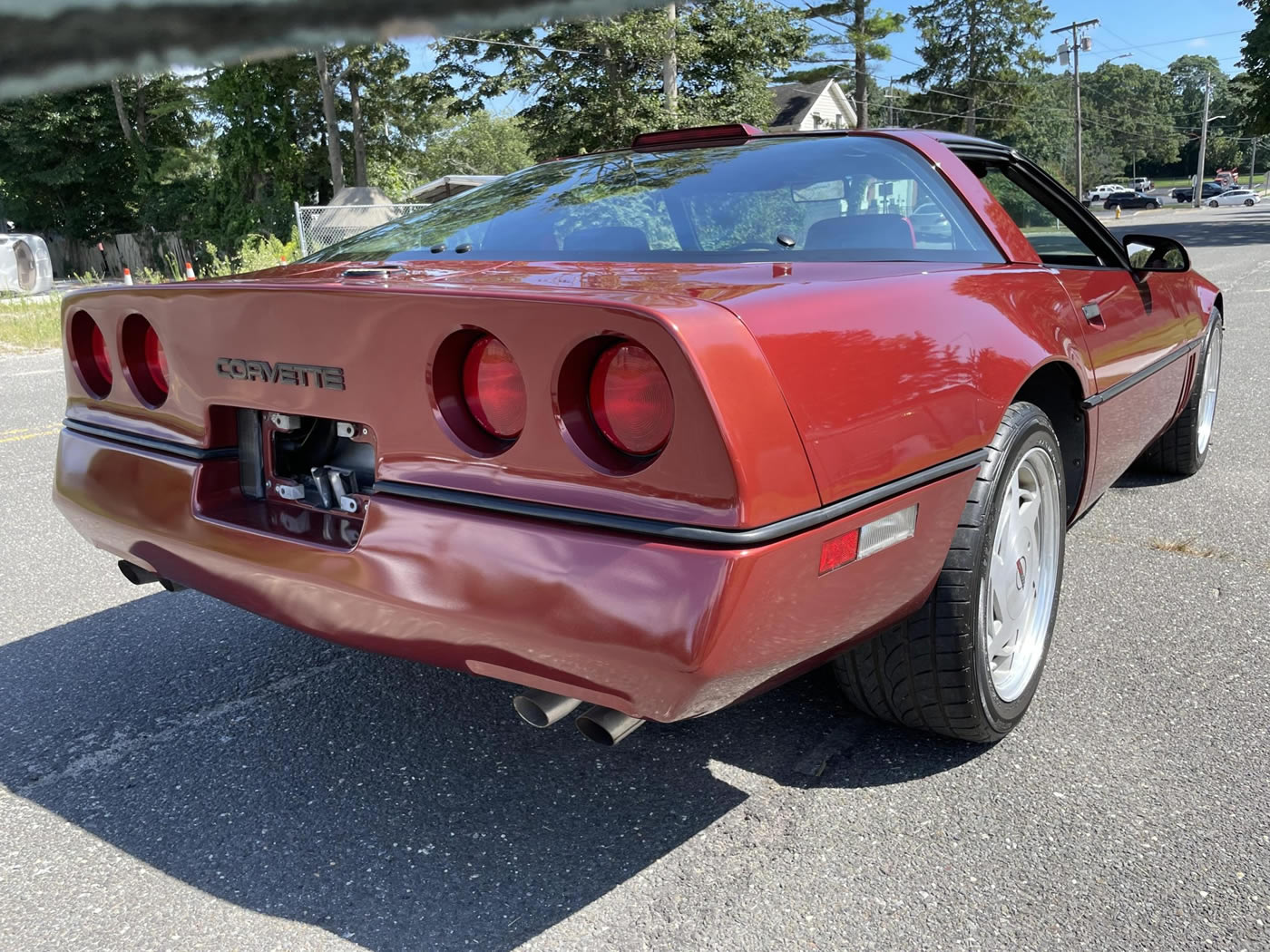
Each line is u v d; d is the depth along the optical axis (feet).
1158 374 10.80
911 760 7.30
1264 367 22.71
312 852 6.47
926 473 6.01
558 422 5.07
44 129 118.42
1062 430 8.70
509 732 7.95
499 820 6.77
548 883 6.11
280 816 6.87
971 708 6.89
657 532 4.89
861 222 7.35
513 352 5.14
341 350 5.81
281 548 6.25
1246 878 5.93
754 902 5.87
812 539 5.12
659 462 4.87
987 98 220.84
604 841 6.50
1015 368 6.92
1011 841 6.34
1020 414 7.09
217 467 6.86
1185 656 8.82
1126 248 10.22
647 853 6.37
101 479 7.42
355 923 5.80
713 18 93.81
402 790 7.16
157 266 123.75
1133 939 5.47
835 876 6.08
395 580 5.61
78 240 128.77
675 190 7.81
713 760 7.40
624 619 4.87
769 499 4.85
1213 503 13.16
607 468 5.01
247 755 7.67
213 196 113.70
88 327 7.59
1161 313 10.76
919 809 6.72
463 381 5.47
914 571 6.14
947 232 7.83
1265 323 30.07
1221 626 9.42
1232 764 7.11
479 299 5.17
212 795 7.14
